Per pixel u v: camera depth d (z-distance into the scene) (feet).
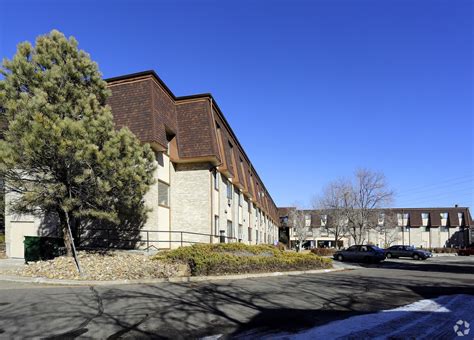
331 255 152.25
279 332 23.41
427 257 126.31
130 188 48.34
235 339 21.81
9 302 29.25
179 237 74.38
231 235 99.50
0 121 45.91
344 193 168.66
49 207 47.57
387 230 215.51
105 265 46.44
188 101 76.89
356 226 167.12
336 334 23.12
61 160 43.98
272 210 213.46
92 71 50.83
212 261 48.91
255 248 67.15
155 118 64.54
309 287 42.50
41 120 40.32
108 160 43.80
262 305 31.22
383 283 48.62
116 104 66.39
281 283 45.39
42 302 29.35
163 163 70.90
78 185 46.60
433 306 32.86
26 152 40.75
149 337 21.59
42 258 52.54
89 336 21.36
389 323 26.21
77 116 47.01
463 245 238.07
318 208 205.67
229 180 98.84
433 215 246.47
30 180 45.32
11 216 67.41
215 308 29.27
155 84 68.13
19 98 44.86
